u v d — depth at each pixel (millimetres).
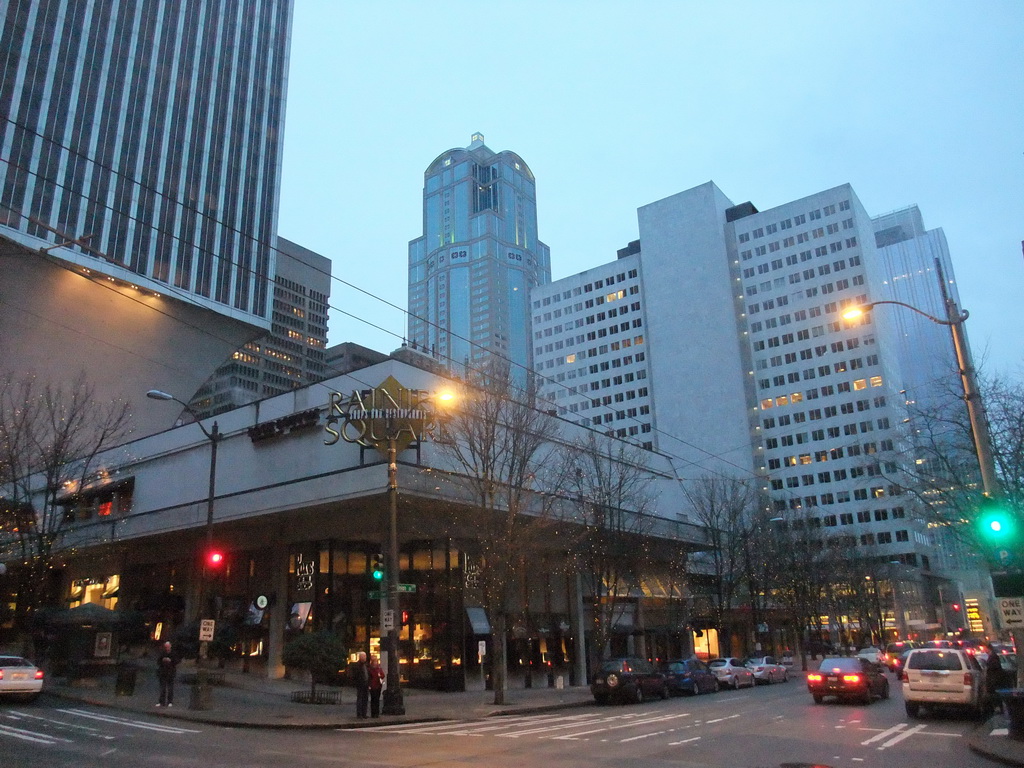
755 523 51688
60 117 73250
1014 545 16484
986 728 17734
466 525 33812
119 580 43094
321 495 29984
